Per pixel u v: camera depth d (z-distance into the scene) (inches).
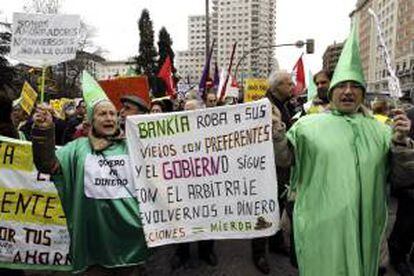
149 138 143.9
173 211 145.5
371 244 120.0
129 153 142.0
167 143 144.7
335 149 119.0
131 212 139.8
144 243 142.1
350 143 119.3
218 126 145.5
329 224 117.8
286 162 138.0
